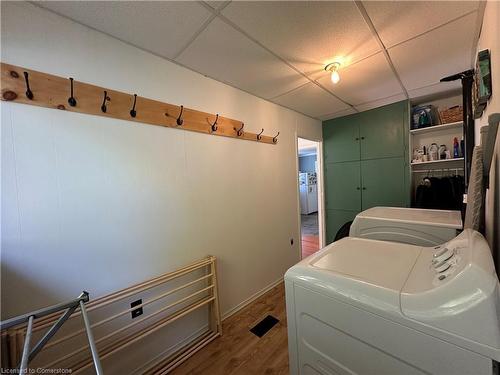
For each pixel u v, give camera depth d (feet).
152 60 5.20
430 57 5.73
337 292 2.91
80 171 4.20
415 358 2.35
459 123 8.04
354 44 5.11
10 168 3.55
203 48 5.07
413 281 2.77
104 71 4.49
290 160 9.59
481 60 3.99
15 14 3.59
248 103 7.67
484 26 4.31
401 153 9.29
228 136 6.95
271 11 4.04
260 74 6.35
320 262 3.57
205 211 6.28
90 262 4.31
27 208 3.68
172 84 5.57
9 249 3.53
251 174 7.77
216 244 6.56
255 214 7.91
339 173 11.22
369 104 9.39
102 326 4.40
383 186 9.82
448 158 8.41
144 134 5.07
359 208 10.61
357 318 2.75
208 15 4.09
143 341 4.99
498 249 3.32
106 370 4.44
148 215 5.12
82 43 4.23
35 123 3.75
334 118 11.21
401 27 4.58
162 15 4.04
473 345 2.03
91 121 4.33
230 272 6.97
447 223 4.84
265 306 7.44
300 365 3.43
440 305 2.25
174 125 5.56
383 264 3.33
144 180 5.06
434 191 8.38
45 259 3.84
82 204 4.23
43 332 3.75
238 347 5.69
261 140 8.12
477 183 3.53
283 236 9.21
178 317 5.27
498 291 2.03
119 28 4.35
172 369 5.06
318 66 6.03
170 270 5.47
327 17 4.25
